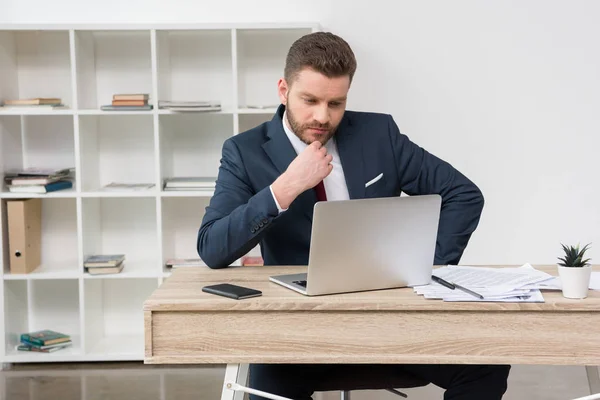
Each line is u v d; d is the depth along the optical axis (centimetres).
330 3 409
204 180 399
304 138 214
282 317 170
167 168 409
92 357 396
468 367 202
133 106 385
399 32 409
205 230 215
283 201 199
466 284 181
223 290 176
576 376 372
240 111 387
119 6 409
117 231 425
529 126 414
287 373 203
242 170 230
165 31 400
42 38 411
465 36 409
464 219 238
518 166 416
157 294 177
